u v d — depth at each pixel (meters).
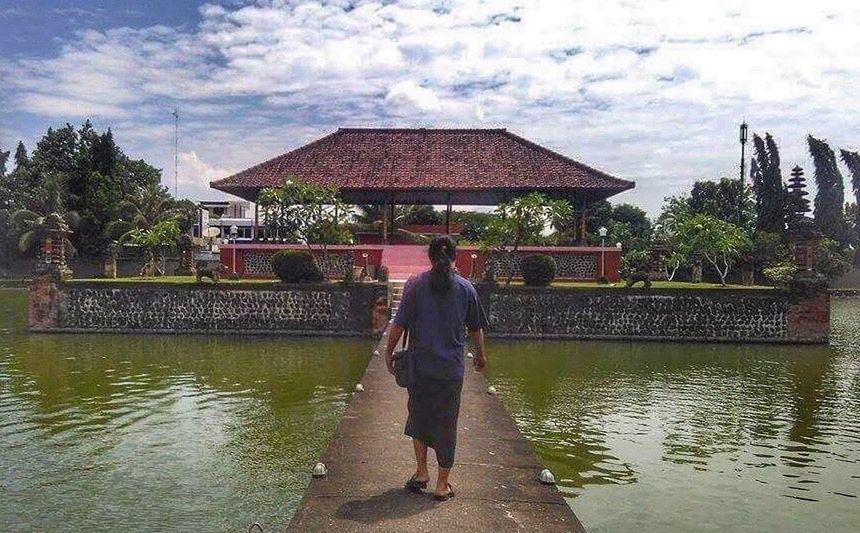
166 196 48.69
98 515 6.50
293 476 7.60
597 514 6.73
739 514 6.78
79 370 14.11
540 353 17.25
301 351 16.92
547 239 27.19
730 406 11.34
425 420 4.85
